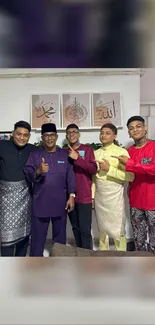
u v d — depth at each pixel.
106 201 2.22
